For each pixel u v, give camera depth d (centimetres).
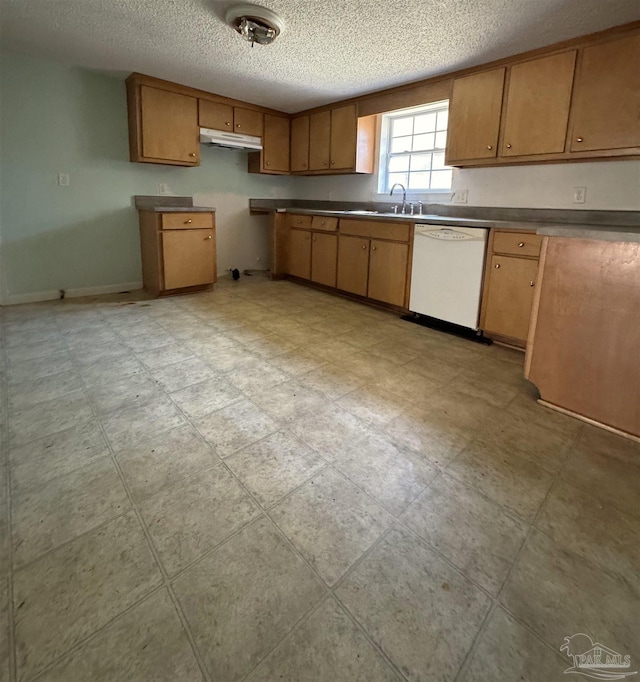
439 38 261
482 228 285
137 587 105
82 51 309
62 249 376
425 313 333
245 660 89
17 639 92
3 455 155
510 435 179
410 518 131
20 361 240
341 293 433
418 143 405
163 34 274
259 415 190
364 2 222
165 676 86
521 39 256
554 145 268
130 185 405
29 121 338
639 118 232
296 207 538
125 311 346
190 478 146
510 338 287
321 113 444
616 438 177
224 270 508
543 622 99
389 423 186
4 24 265
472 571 113
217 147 464
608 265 171
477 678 88
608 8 216
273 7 229
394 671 88
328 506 135
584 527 128
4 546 115
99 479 144
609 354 177
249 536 122
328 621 98
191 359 251
